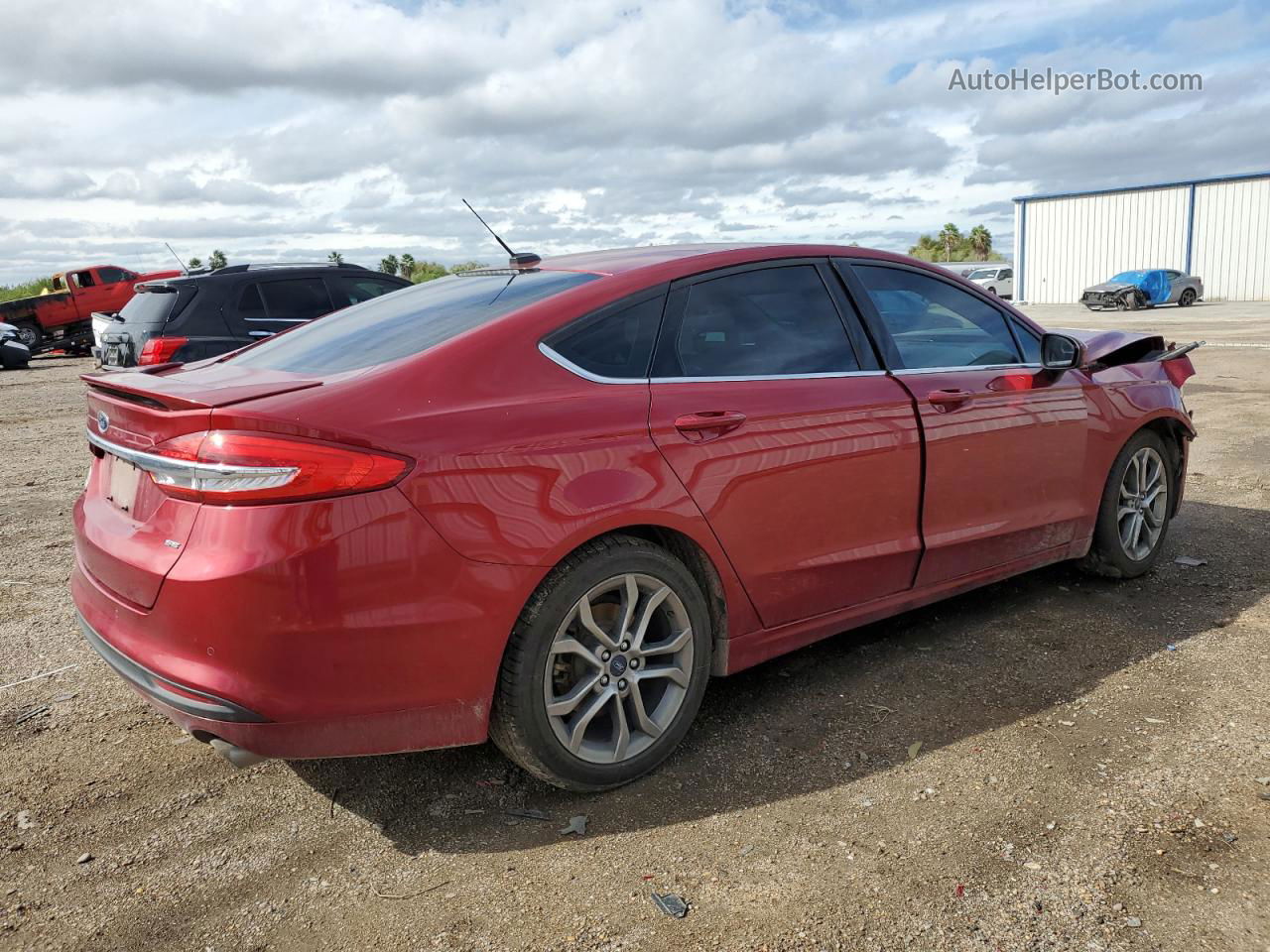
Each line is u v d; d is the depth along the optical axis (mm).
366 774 2922
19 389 15805
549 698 2586
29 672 3748
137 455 2461
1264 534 4984
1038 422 3793
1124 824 2436
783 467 2998
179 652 2301
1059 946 2014
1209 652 3510
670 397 2816
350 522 2258
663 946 2076
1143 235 41844
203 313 8625
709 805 2650
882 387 3324
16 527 6055
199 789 2861
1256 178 38312
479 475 2420
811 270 3352
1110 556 4234
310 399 2350
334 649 2270
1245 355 13773
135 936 2201
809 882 2273
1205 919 2070
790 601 3119
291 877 2410
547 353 2684
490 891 2312
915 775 2740
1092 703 3141
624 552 2658
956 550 3592
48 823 2689
